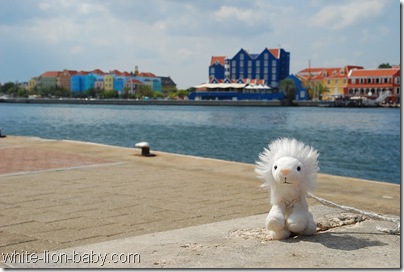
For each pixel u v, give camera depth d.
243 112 95.69
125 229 6.75
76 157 14.87
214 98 131.88
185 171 12.48
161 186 10.17
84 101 148.25
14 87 189.75
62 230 6.67
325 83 127.50
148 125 57.03
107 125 57.09
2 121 63.50
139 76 190.12
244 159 27.08
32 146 17.94
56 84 181.12
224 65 139.62
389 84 114.50
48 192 9.32
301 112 95.44
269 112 95.50
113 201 8.57
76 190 9.57
